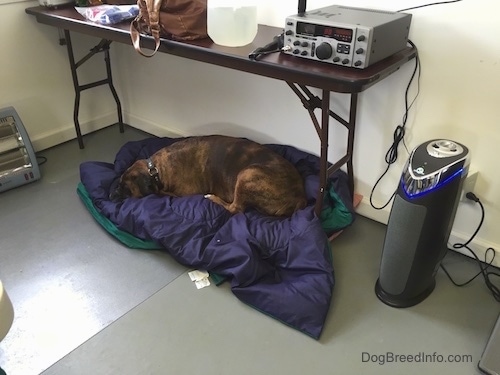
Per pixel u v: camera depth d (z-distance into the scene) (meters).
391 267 1.61
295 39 1.55
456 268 1.87
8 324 1.04
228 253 1.75
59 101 2.77
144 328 1.62
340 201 1.98
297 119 2.21
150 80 2.78
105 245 2.01
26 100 2.62
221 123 2.56
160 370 1.48
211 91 2.50
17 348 1.55
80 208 2.25
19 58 2.51
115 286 1.80
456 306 1.70
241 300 1.71
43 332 1.60
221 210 1.98
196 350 1.54
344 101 2.01
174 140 2.57
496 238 1.83
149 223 1.90
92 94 2.92
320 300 1.62
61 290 1.78
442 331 1.61
